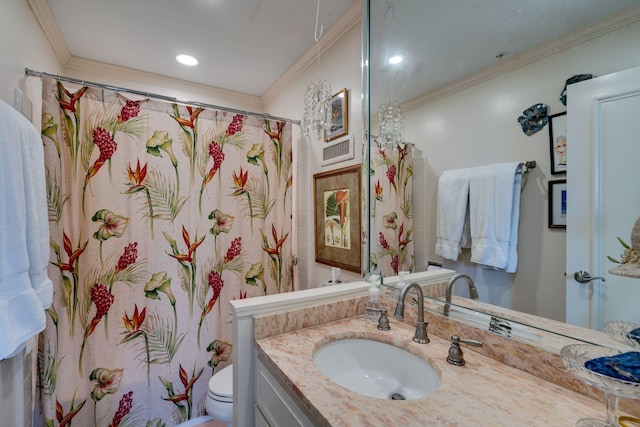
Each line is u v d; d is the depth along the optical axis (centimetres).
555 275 78
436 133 111
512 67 87
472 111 98
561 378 75
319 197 189
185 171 172
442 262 108
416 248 120
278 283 202
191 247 173
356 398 72
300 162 210
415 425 62
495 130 92
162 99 166
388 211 134
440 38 108
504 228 89
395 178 130
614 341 67
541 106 80
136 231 159
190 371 172
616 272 68
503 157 89
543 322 80
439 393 73
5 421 112
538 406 67
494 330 91
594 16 70
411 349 99
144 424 160
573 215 74
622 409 63
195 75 233
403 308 101
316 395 73
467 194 100
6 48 120
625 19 65
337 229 172
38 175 113
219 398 139
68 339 139
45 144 134
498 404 68
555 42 77
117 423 153
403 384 99
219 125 183
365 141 145
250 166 192
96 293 149
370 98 143
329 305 121
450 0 105
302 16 161
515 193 87
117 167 154
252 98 274
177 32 178
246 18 164
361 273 151
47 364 132
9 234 95
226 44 190
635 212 64
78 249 145
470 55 98
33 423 137
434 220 112
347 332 112
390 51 131
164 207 166
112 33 179
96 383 148
